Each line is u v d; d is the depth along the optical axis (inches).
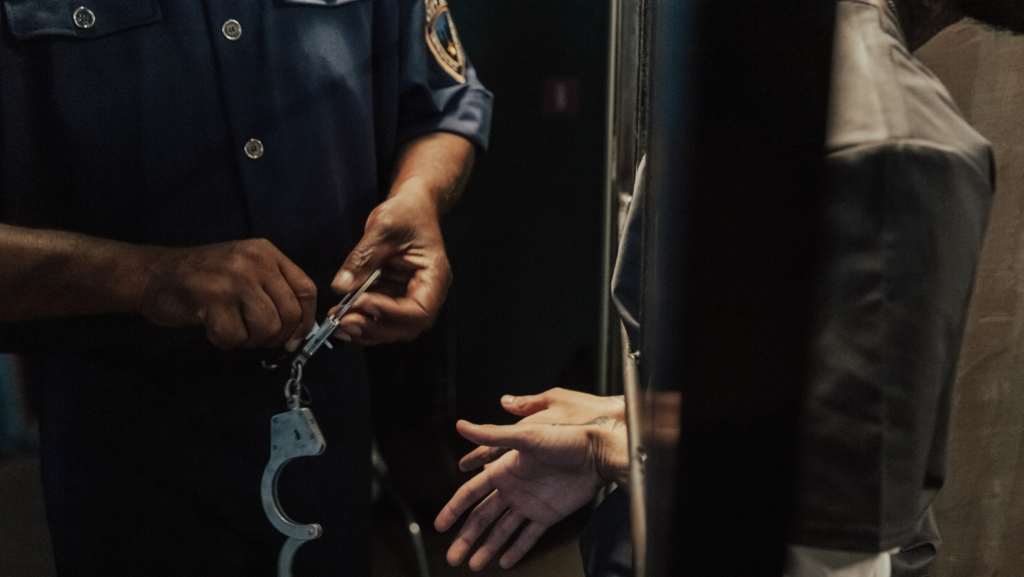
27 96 29.7
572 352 71.2
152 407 33.5
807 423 15.0
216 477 35.2
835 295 14.4
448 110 39.9
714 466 14.1
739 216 13.2
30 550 66.1
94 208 31.7
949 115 14.9
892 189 13.9
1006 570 19.3
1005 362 18.1
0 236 25.9
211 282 26.9
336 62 34.0
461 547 24.9
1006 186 17.1
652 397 14.5
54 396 33.4
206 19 31.4
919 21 16.0
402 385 68.1
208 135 32.4
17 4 28.6
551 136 67.3
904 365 14.5
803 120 12.9
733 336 13.6
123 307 28.0
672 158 13.4
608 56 63.6
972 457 18.7
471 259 70.5
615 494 23.6
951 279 14.7
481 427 23.5
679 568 14.7
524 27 64.9
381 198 40.5
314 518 37.3
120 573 35.5
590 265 69.5
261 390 34.9
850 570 16.2
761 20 12.6
